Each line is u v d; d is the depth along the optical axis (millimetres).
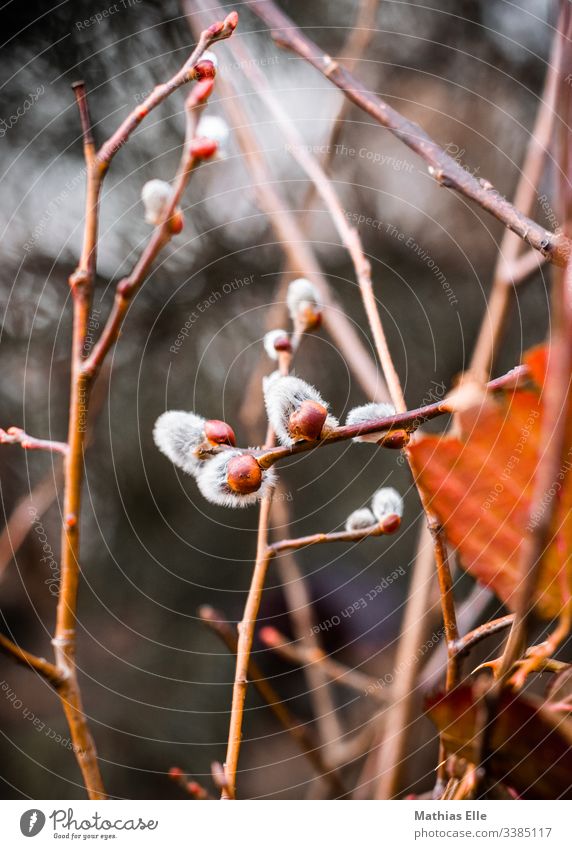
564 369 424
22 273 744
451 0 789
